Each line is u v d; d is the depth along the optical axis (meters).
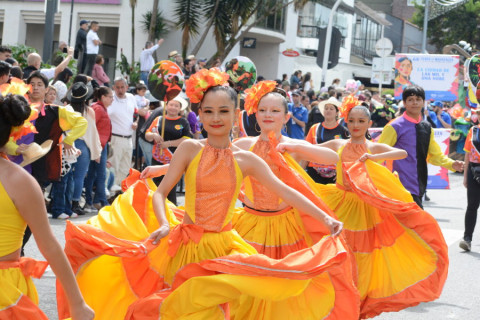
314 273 3.87
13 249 3.10
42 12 25.39
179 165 4.12
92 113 9.81
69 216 9.73
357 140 6.41
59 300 4.15
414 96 7.23
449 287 7.41
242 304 4.44
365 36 48.28
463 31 47.78
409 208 5.83
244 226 5.00
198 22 23.92
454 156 21.20
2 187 3.02
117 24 24.48
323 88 19.67
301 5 26.03
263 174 4.19
